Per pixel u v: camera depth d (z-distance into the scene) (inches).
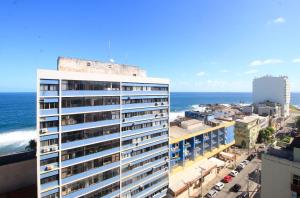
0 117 5772.6
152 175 1958.7
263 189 1193.4
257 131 4131.4
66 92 1342.3
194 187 2283.5
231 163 3053.6
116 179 1647.4
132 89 1755.7
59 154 1325.0
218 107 5477.4
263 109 5649.6
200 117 3452.3
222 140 3361.2
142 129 1851.6
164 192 2081.7
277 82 6884.8
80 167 1430.9
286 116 6998.0
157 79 1995.6
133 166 1782.7
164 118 2082.9
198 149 2746.1
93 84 1477.6
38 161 1249.4
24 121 5413.4
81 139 1424.7
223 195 2177.7
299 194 1034.7
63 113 1332.4
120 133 1662.2
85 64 1582.2
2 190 1595.7
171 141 2263.8
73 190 1405.0
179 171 2381.9
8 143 3988.7
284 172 1103.0
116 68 1785.2
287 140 3211.1
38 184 1254.3
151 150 1946.4
